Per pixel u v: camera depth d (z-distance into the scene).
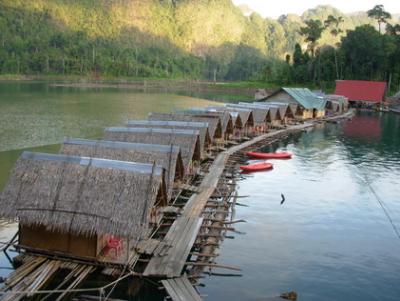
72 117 53.53
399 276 17.98
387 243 21.19
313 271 18.03
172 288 15.02
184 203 24.17
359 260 19.23
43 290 14.95
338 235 21.92
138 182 16.03
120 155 22.02
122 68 156.75
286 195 28.11
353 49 107.81
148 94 103.38
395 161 39.38
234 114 44.56
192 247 18.78
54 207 15.76
